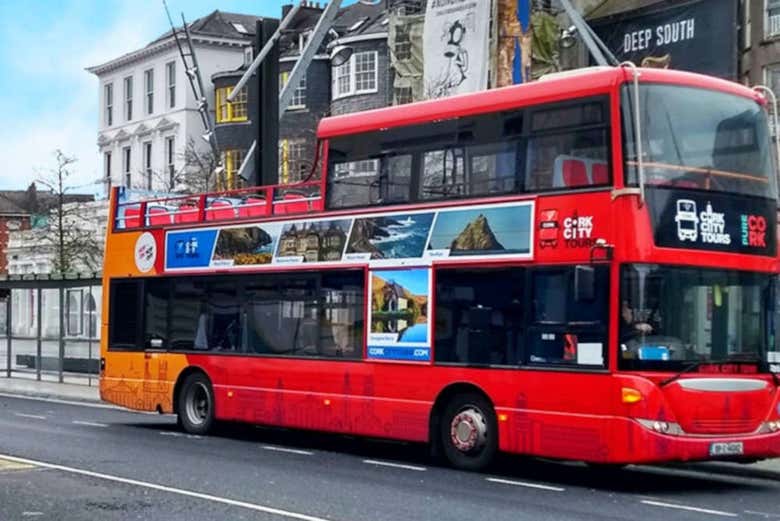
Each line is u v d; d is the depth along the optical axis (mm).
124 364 19875
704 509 11391
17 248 64562
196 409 18641
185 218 19156
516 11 24547
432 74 26078
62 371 31188
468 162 14234
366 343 15320
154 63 62031
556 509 11188
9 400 26656
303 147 50656
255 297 17406
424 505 11289
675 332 12359
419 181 14859
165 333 19172
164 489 12133
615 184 12398
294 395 16453
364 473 13891
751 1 30312
